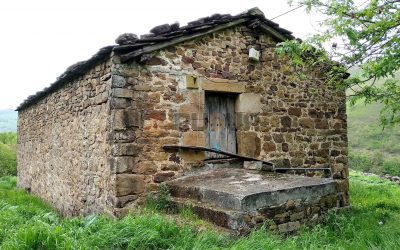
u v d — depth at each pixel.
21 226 4.41
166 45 5.92
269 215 4.70
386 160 23.72
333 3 4.70
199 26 6.21
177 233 4.20
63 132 7.96
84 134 6.71
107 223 4.43
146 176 5.66
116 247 3.85
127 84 5.60
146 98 5.77
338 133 8.13
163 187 5.69
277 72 7.32
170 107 5.99
